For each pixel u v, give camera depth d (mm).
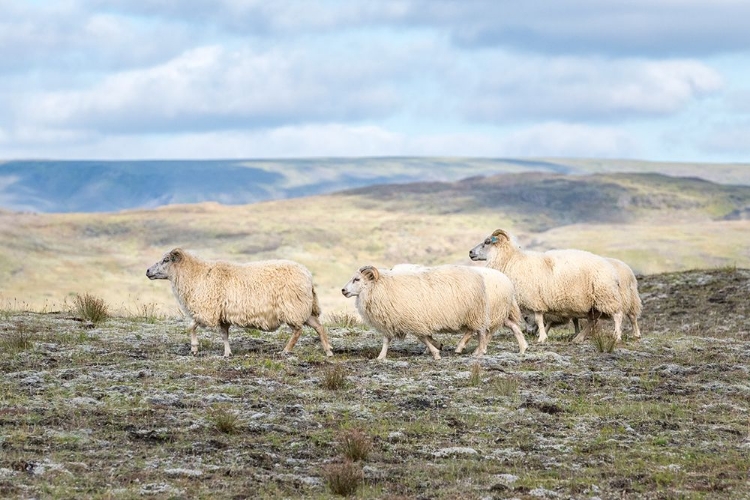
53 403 14094
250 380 16172
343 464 11688
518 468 11992
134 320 23656
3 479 10609
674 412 14836
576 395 15906
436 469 11844
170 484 10773
